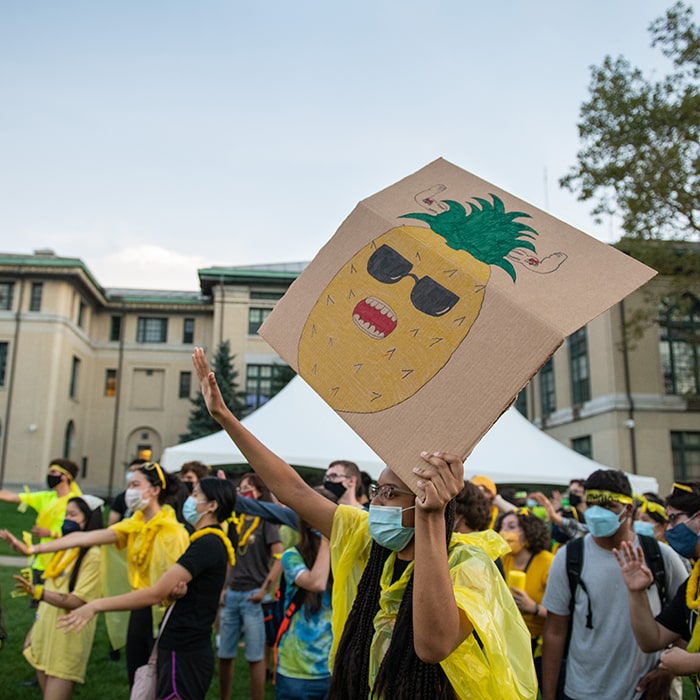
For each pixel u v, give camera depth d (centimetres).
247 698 560
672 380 2455
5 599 935
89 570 459
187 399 3791
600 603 317
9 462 3125
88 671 627
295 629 373
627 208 1862
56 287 3325
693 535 289
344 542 220
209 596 346
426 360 165
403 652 183
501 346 157
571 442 2742
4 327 3253
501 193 204
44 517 599
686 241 1906
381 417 165
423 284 177
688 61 1762
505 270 173
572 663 323
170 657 333
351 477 421
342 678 197
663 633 281
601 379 2528
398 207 200
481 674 170
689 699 564
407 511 190
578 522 595
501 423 1069
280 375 3288
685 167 1753
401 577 192
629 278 167
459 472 152
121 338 3816
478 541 205
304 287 199
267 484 232
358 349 177
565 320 155
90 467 3688
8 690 553
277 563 538
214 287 3634
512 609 185
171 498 444
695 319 2481
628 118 1794
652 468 2372
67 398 3422
